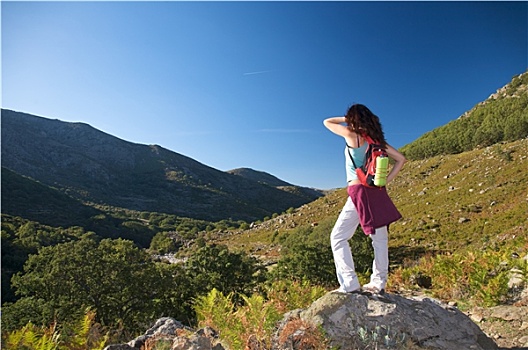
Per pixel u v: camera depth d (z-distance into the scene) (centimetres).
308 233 4962
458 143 7725
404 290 905
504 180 4466
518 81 11256
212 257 2488
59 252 2161
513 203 3712
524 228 2314
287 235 5828
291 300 577
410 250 3400
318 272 2625
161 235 9212
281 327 389
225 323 423
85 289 2025
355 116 372
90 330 569
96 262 2081
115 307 1980
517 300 629
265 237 6638
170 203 19175
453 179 5547
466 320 417
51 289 1953
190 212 18312
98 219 10938
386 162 358
